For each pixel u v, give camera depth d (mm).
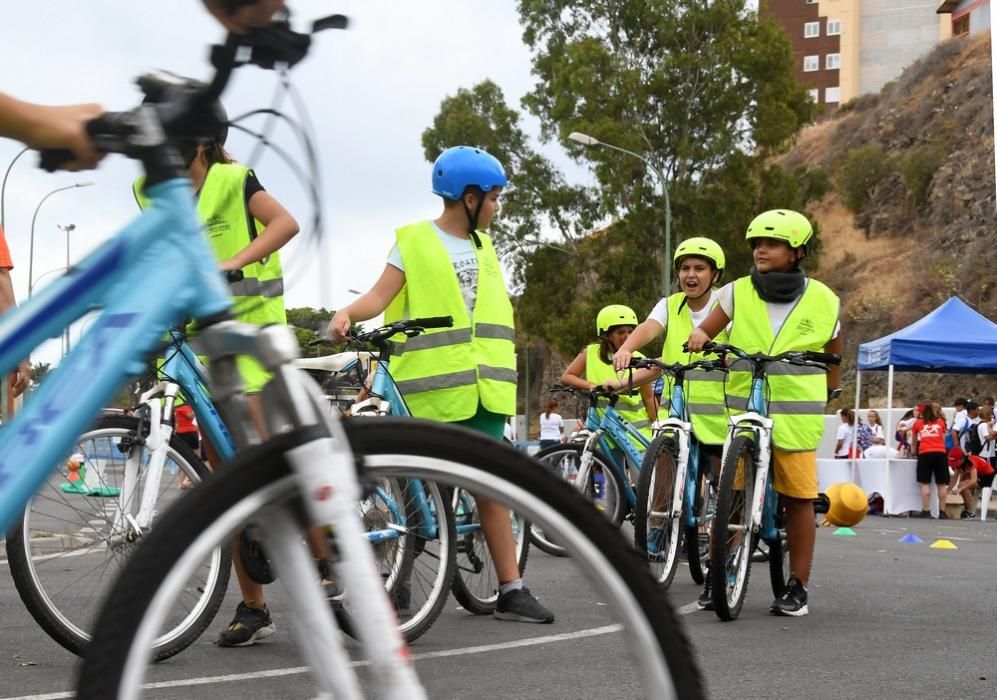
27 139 1797
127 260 1775
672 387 7410
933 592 6996
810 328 6172
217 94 1847
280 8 1815
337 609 1804
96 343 1736
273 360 1740
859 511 6312
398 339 5559
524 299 40281
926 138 65062
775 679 4371
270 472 1710
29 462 1660
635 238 37625
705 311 7539
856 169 65438
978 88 63281
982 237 57000
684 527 7027
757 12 37406
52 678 4184
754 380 6016
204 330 1818
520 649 3529
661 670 1858
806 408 5969
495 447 1832
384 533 4145
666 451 6781
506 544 4824
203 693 3715
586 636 2896
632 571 1861
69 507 4172
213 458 4664
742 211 37312
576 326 37594
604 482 8328
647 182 37406
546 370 62688
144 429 4238
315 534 1759
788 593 6000
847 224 65562
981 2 77562
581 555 1852
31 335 1721
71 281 1744
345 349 5516
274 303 4445
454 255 5578
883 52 98875
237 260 4270
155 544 1654
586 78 36906
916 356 19438
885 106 70000
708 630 5500
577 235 39312
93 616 1702
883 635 5367
